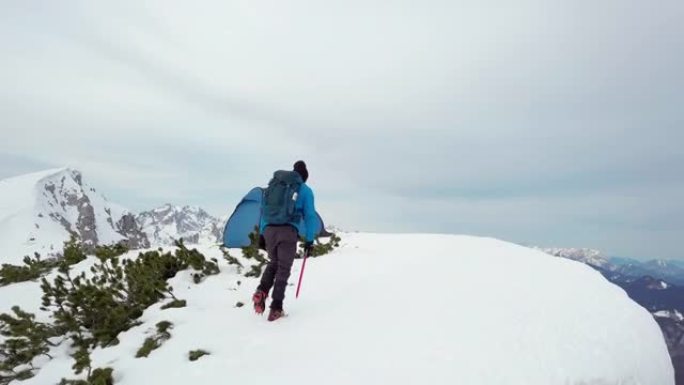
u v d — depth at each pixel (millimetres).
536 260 8336
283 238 5523
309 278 7434
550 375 4035
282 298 5441
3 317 5480
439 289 6168
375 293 6145
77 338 5590
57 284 6242
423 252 9445
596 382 4172
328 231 13352
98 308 6051
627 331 5254
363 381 3811
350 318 5242
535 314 5273
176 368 4434
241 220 11469
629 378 4480
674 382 5309
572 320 5230
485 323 4922
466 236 12102
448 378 3832
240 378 4059
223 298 6527
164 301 6469
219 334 5098
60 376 4734
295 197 5633
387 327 4875
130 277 6762
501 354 4250
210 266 7945
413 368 3973
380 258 8961
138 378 4395
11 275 8594
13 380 4867
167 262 7879
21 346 5258
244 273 8023
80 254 10297
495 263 7879
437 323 4914
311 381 3875
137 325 5766
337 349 4430
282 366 4188
